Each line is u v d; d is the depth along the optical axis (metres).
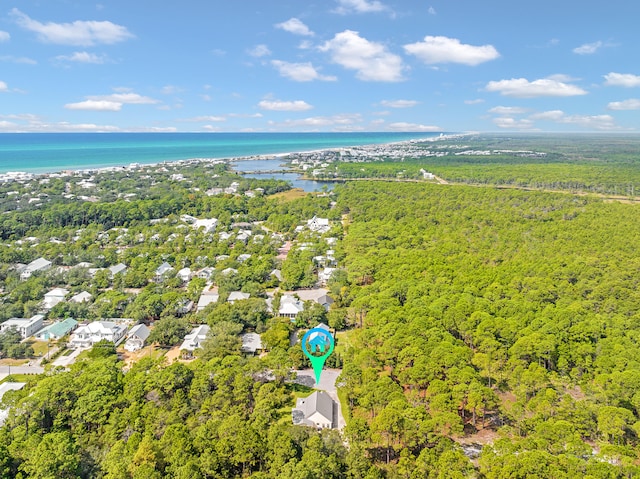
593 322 115.69
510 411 86.25
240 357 101.88
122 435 78.25
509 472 66.19
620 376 91.50
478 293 136.75
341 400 97.25
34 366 108.44
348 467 71.69
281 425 82.50
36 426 79.06
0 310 128.75
